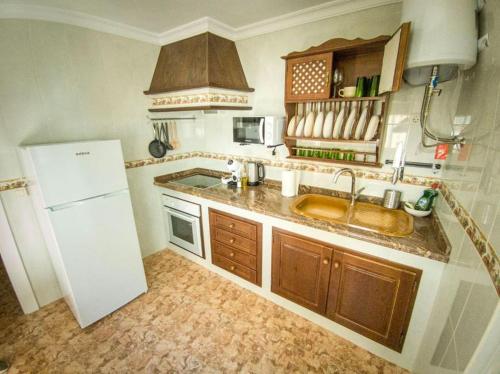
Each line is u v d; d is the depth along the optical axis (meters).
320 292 1.65
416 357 1.37
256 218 1.84
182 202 2.38
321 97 1.67
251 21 1.96
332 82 1.69
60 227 1.54
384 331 1.46
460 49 1.00
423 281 1.25
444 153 1.48
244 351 1.58
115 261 1.86
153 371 1.46
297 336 1.68
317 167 2.03
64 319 1.86
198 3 1.65
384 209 1.71
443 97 1.42
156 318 1.85
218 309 1.93
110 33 2.04
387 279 1.36
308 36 1.85
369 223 1.72
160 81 2.30
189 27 2.02
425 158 1.56
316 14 1.75
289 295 1.83
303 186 2.13
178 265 2.52
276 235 1.75
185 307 1.96
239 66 2.23
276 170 2.30
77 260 1.65
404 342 1.40
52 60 1.77
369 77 1.62
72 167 1.55
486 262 0.70
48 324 1.81
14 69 1.63
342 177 1.93
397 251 1.29
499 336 0.60
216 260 2.29
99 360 1.53
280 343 1.63
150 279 2.30
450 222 1.18
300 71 1.71
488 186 0.78
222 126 2.61
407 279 1.29
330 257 1.54
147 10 1.76
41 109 1.78
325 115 1.83
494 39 0.90
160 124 2.54
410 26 1.10
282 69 2.04
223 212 2.05
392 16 1.52
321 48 1.57
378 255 1.36
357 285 1.48
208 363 1.50
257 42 2.11
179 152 2.78
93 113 2.04
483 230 0.76
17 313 1.91
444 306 1.07
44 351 1.60
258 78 2.19
